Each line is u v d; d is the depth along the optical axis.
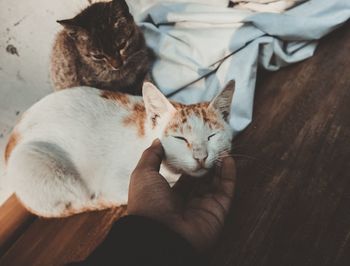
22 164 0.42
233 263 0.35
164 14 0.57
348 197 0.39
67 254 0.42
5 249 0.44
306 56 0.53
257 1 0.55
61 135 0.43
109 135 0.43
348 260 0.34
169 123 0.38
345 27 0.56
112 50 0.53
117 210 0.45
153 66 0.57
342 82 0.50
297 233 0.37
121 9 0.53
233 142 0.46
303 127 0.46
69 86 0.54
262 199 0.39
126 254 0.23
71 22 0.50
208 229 0.30
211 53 0.51
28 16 0.51
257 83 0.53
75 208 0.45
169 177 0.43
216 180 0.37
